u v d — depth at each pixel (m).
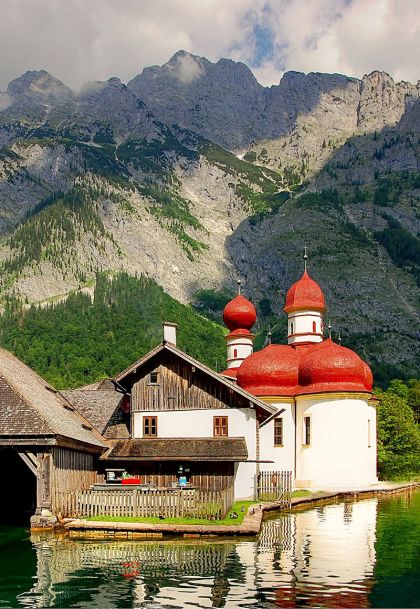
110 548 35.78
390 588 27.28
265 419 63.00
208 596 26.03
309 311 91.44
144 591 26.84
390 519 50.12
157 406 61.25
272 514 53.88
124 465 54.38
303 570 30.44
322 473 78.38
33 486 53.62
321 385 80.31
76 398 67.06
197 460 52.62
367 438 80.06
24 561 32.41
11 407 42.66
